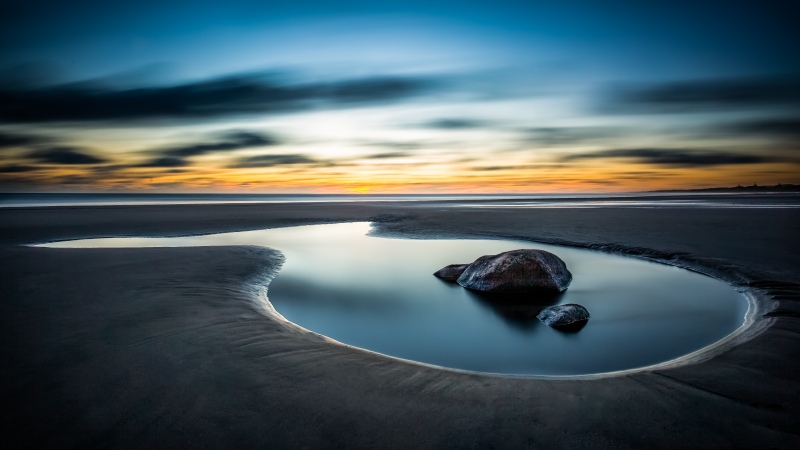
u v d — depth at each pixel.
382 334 7.07
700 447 3.33
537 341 6.62
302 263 13.25
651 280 10.61
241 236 20.89
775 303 7.62
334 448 3.37
